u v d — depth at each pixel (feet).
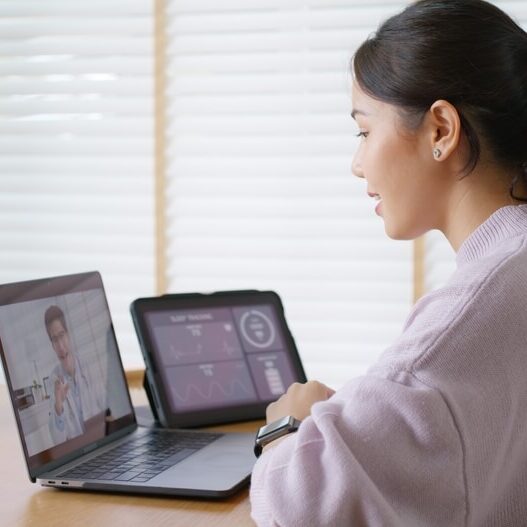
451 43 3.94
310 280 10.42
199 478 4.43
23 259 11.32
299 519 3.53
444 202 4.11
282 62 10.30
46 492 4.41
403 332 3.90
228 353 6.10
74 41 10.94
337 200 10.30
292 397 4.79
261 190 10.46
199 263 10.73
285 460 3.73
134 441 5.28
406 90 3.97
